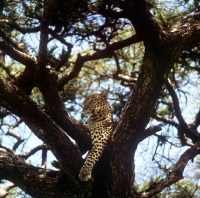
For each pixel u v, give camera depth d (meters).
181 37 5.78
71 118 6.31
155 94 5.76
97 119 6.23
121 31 9.00
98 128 6.14
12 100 5.63
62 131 5.89
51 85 5.90
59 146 5.85
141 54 10.15
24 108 5.70
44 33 5.53
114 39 9.13
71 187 6.14
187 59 8.90
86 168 5.91
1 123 9.71
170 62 5.72
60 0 6.43
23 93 5.70
